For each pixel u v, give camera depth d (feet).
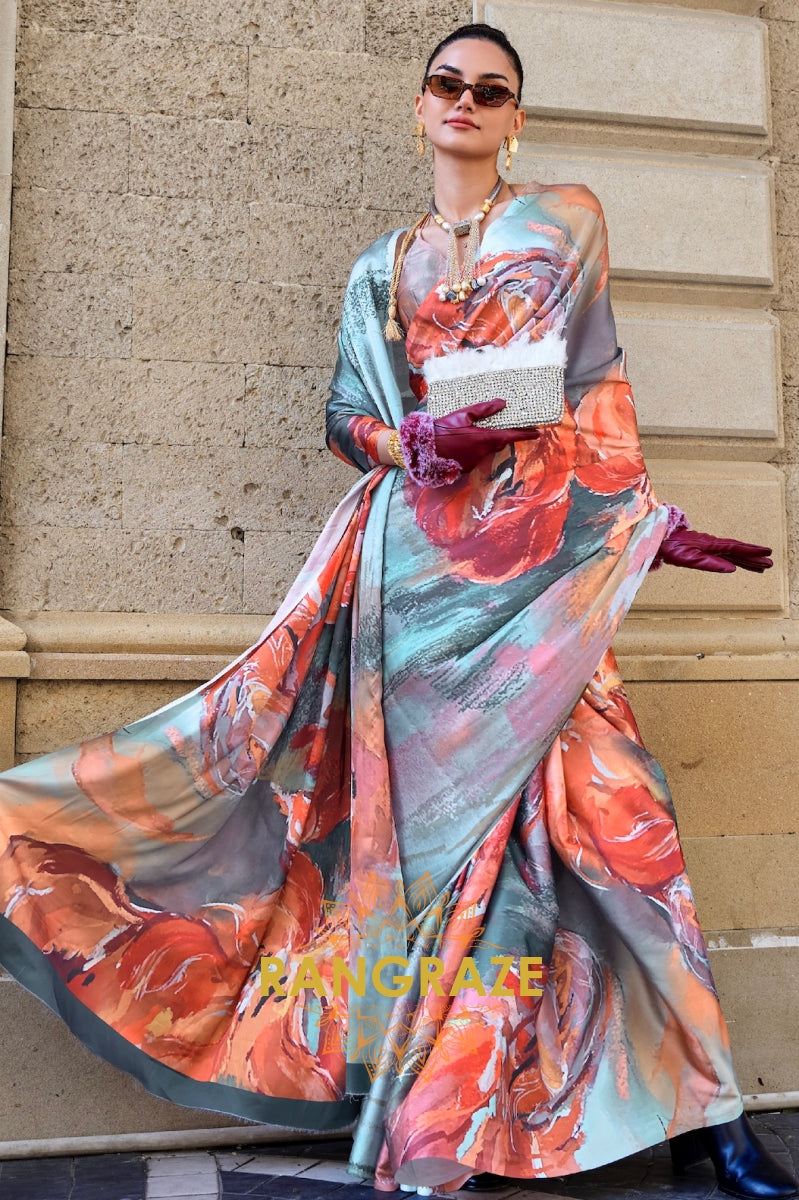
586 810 9.13
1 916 8.94
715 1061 8.67
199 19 12.05
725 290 12.80
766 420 12.72
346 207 12.18
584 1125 8.64
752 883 11.86
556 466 9.56
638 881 8.91
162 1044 9.05
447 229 9.91
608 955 9.12
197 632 11.27
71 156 11.67
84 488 11.44
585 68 12.65
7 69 11.43
